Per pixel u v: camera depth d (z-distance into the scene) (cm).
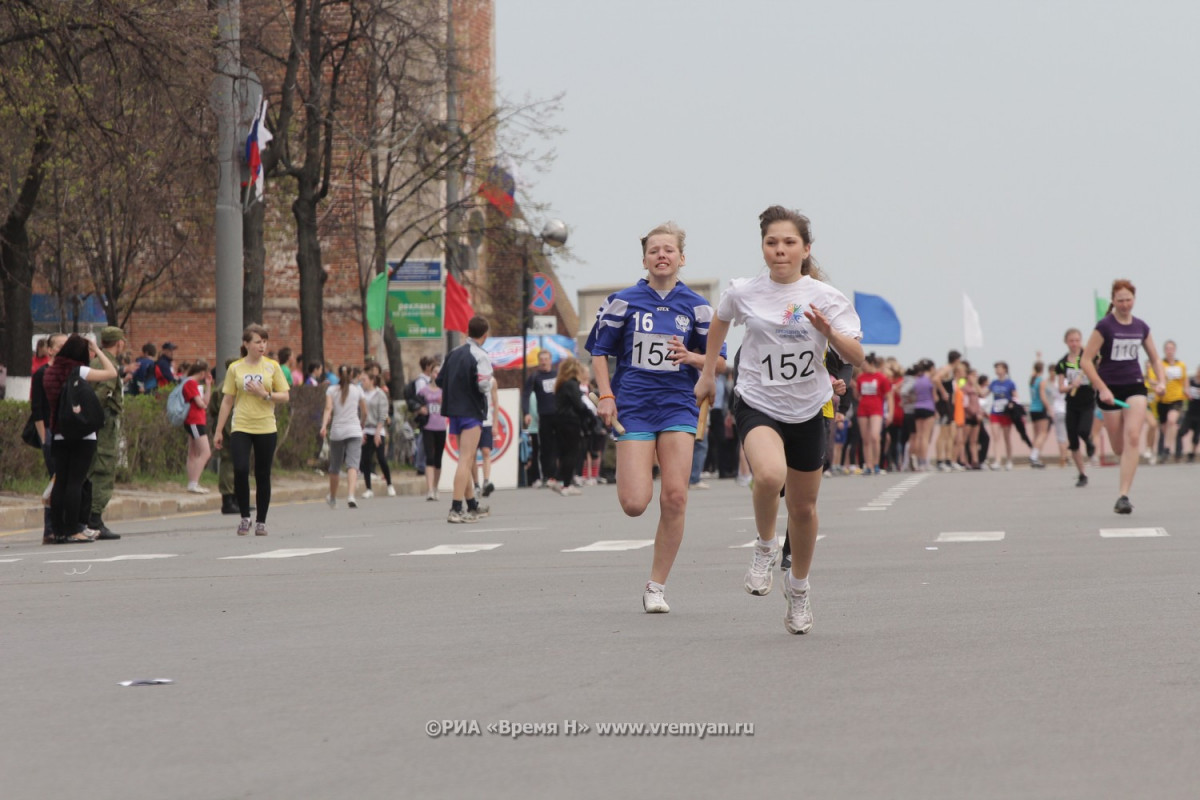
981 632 1593
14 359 5706
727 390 6738
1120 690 1244
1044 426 7606
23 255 5597
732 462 6794
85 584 2348
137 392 5784
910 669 1366
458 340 7588
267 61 6900
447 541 3127
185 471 5403
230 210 5244
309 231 7044
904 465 7612
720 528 3334
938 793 917
